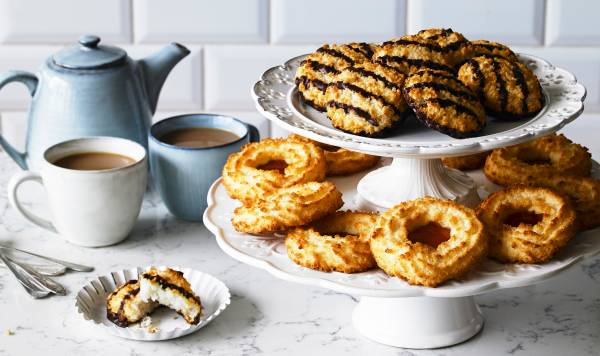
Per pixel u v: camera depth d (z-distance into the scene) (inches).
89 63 51.6
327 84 43.9
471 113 41.7
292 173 46.1
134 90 52.5
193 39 66.2
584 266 48.3
